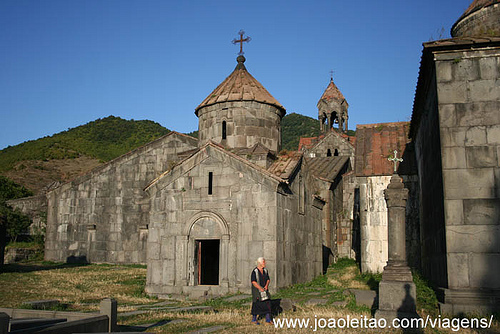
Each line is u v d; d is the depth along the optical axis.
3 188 45.19
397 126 25.97
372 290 16.66
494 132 11.77
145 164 30.44
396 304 10.27
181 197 18.50
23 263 30.55
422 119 17.11
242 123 21.34
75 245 30.80
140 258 29.50
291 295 15.90
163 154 30.20
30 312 10.12
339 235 32.88
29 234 37.44
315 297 15.33
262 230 16.98
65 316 9.77
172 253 18.19
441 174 12.02
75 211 31.22
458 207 11.60
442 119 12.09
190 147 29.73
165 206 18.69
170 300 16.95
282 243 17.47
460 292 11.09
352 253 32.34
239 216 17.42
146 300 16.70
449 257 11.44
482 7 13.78
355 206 31.80
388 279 10.48
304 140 52.41
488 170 11.62
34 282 19.84
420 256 20.47
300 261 19.61
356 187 32.03
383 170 21.80
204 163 18.38
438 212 12.88
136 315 11.84
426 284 13.52
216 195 17.95
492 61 12.08
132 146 82.06
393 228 10.85
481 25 13.78
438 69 12.35
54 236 31.39
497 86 11.94
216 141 21.58
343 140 44.78
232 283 17.14
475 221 11.45
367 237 21.59
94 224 30.61
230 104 21.53
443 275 12.21
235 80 22.89
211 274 23.25
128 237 29.92
